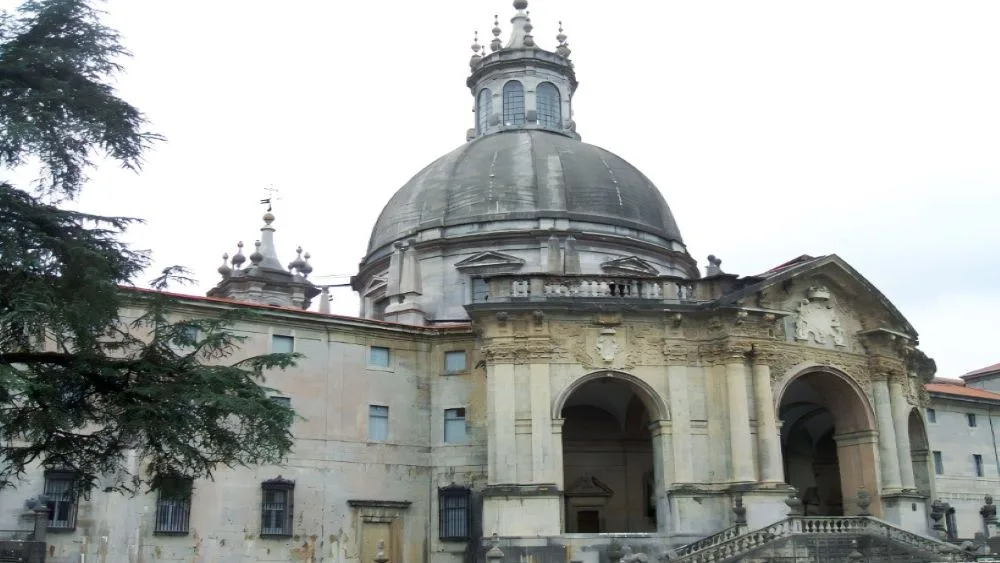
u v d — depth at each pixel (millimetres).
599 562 38188
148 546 38875
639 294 42469
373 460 44281
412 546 44344
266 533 41281
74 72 24125
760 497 39344
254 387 24969
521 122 61906
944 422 62000
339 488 43188
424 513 44875
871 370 45688
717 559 35062
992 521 46500
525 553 38031
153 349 24469
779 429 41406
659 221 55500
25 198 23141
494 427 39969
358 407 44500
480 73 63562
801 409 50875
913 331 47469
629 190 55000
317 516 42469
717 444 40750
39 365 23188
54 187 23500
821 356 44156
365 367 45188
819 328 44594
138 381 23828
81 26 24578
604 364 41125
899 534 37125
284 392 43000
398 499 44375
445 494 44656
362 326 45250
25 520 36438
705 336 42156
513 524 38562
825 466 53594
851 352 45375
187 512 39969
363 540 43344
